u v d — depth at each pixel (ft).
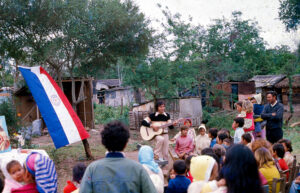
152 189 7.77
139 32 44.70
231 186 7.14
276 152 15.11
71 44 43.24
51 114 22.72
